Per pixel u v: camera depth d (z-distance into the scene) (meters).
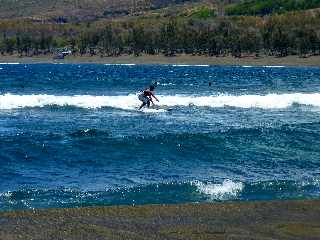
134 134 30.09
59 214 14.99
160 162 23.45
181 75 127.06
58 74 129.88
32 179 20.28
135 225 14.03
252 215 15.16
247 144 27.17
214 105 48.66
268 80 103.75
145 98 45.50
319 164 23.38
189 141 27.34
